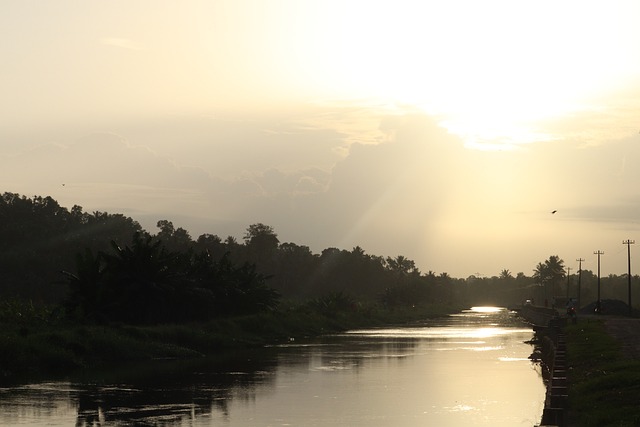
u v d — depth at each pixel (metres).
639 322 83.69
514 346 74.62
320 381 45.66
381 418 33.19
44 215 158.50
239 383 44.66
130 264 70.12
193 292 75.19
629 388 31.22
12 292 113.56
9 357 48.28
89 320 63.41
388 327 118.75
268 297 95.56
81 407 35.78
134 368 52.38
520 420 32.78
